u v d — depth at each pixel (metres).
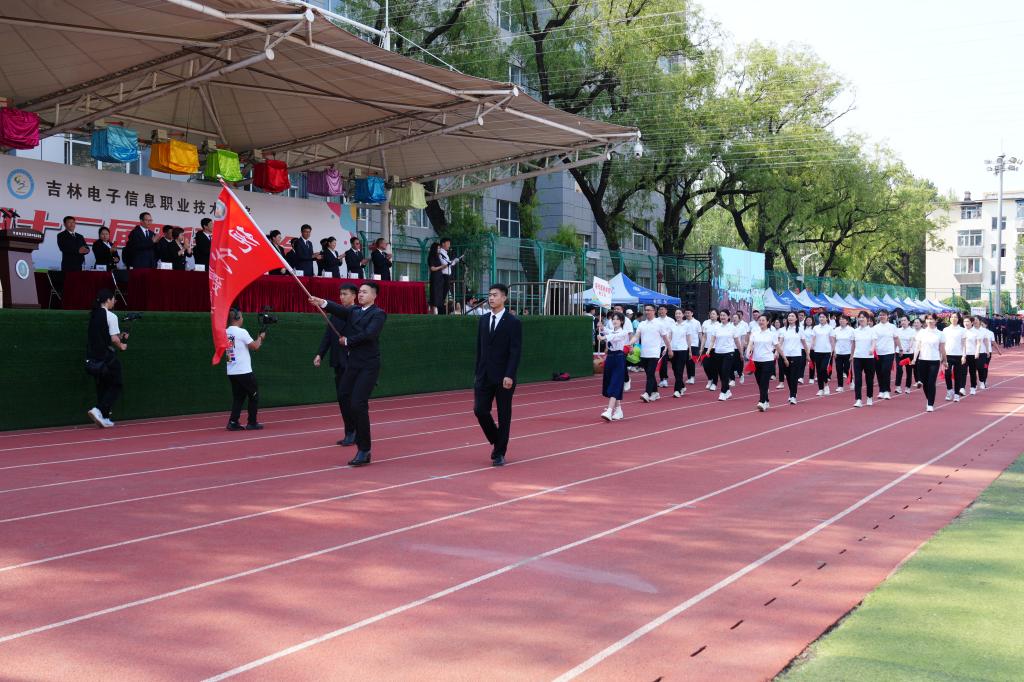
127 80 17.92
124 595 5.47
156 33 15.13
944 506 8.38
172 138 22.62
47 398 13.84
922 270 92.38
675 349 20.80
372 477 9.66
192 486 9.05
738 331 20.77
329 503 8.23
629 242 54.66
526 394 21.80
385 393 20.67
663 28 33.62
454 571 6.04
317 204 25.03
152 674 4.26
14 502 8.20
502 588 5.67
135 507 8.01
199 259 19.42
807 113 42.84
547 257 29.05
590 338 29.00
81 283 17.23
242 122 22.34
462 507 8.10
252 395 14.10
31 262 15.77
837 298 56.16
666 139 35.69
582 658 4.50
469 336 23.70
